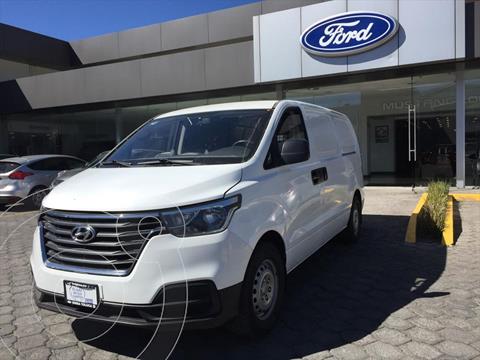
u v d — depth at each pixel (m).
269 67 14.92
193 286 3.28
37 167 12.61
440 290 5.00
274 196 4.11
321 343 3.83
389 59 13.34
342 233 6.93
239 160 4.07
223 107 5.04
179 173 3.82
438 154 14.65
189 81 16.52
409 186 15.23
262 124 4.53
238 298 3.50
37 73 24.25
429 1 12.80
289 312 4.50
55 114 21.31
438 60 12.85
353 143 7.34
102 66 18.12
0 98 20.59
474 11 12.53
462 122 14.20
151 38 23.25
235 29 21.48
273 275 4.06
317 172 5.26
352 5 13.62
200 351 3.75
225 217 3.47
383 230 8.20
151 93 17.22
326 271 5.80
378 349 3.70
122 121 19.84
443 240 7.02
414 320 4.22
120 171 4.13
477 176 14.09
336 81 15.55
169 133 4.83
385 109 15.38
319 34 14.04
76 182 3.99
